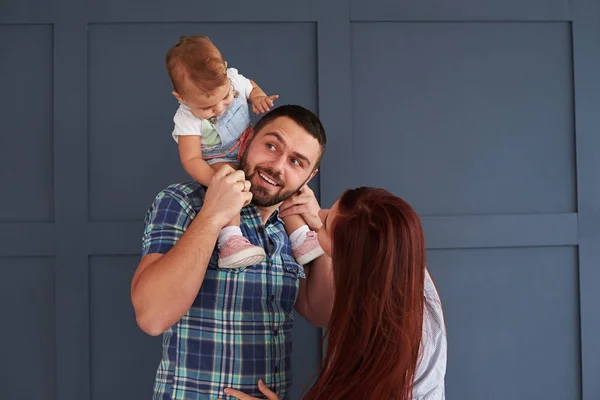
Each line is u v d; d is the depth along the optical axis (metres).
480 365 2.21
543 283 2.22
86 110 2.12
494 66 2.22
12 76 2.12
